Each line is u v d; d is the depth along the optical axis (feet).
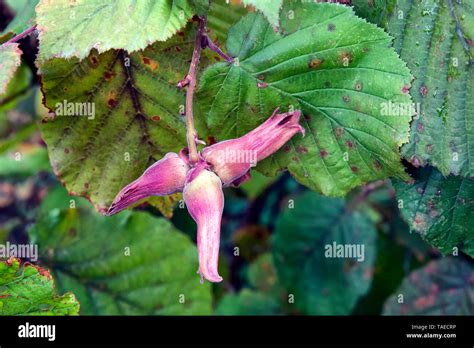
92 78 1.86
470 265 2.35
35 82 2.38
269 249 2.87
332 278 2.53
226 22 1.86
